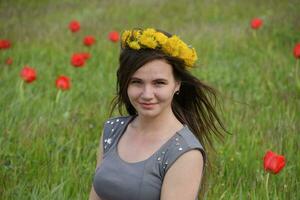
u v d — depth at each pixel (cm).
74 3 1642
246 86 859
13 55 1039
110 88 844
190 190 324
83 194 502
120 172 337
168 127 338
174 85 340
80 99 794
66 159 571
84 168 552
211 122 381
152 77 327
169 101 336
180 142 329
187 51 335
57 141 608
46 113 707
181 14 1430
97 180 349
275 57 1002
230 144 604
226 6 1487
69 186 509
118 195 337
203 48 1088
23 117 688
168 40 326
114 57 1036
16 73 924
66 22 1374
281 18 1270
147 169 329
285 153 594
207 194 497
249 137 614
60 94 751
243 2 1509
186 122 368
